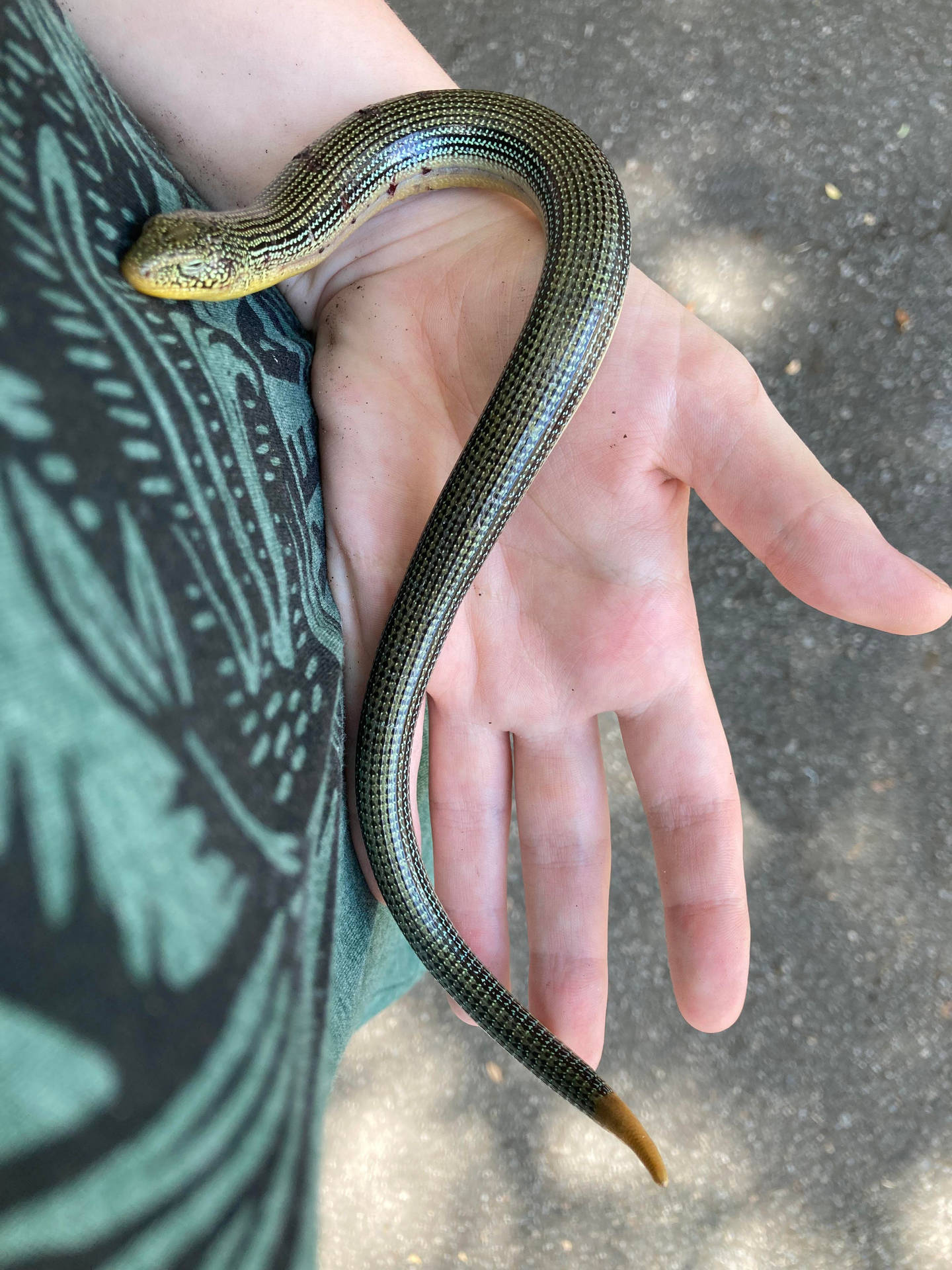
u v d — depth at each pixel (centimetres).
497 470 26
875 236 44
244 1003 16
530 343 26
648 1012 41
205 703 18
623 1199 40
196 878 16
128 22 27
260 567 20
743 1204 40
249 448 21
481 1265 40
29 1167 13
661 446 26
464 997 28
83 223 19
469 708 28
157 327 20
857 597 24
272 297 28
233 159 29
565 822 28
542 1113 41
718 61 45
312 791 20
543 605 27
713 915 27
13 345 17
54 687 15
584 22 45
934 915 42
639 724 28
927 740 43
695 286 44
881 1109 41
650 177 45
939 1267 40
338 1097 41
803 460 24
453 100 29
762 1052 41
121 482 17
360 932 25
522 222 29
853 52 45
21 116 19
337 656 23
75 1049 14
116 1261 14
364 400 27
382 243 29
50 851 14
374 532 27
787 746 43
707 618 43
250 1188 16
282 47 28
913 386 43
